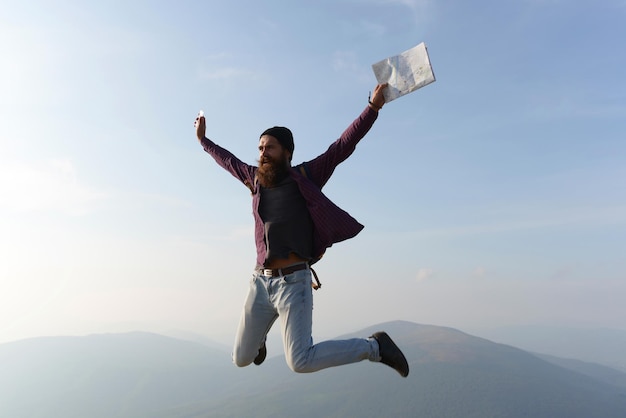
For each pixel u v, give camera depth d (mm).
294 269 3717
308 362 3496
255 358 4062
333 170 3932
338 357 3555
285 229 3717
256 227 3926
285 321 3658
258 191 3898
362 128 3777
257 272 3895
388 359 3723
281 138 3842
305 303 3664
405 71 3652
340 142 3844
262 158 3838
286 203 3758
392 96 3672
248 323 3932
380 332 3848
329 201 3742
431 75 3549
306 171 3861
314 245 3826
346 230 3725
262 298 3850
